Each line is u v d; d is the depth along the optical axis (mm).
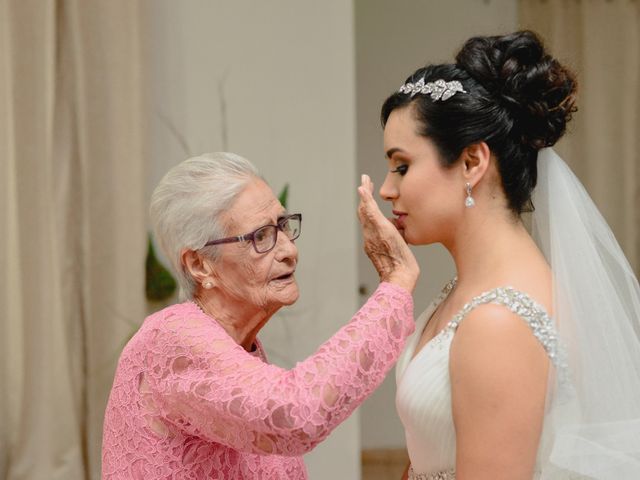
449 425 1405
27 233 3578
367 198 1488
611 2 5035
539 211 1531
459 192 1435
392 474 4887
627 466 1388
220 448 1507
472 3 5164
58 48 3611
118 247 3695
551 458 1369
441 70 1458
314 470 3867
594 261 1463
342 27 3814
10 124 3543
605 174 5121
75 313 3699
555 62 1460
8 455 3627
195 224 1483
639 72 5074
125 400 1499
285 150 3832
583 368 1395
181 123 3803
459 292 1486
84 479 3682
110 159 3668
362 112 5172
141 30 3643
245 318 1557
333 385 1325
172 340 1441
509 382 1287
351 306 3873
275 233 1511
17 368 3627
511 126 1416
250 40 3805
